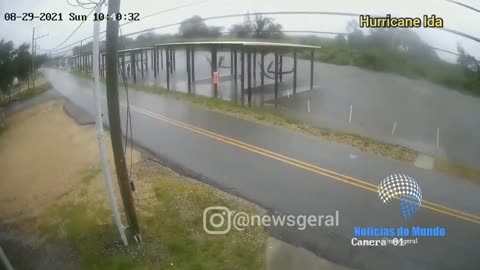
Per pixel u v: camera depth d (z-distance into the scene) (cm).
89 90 1142
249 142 928
